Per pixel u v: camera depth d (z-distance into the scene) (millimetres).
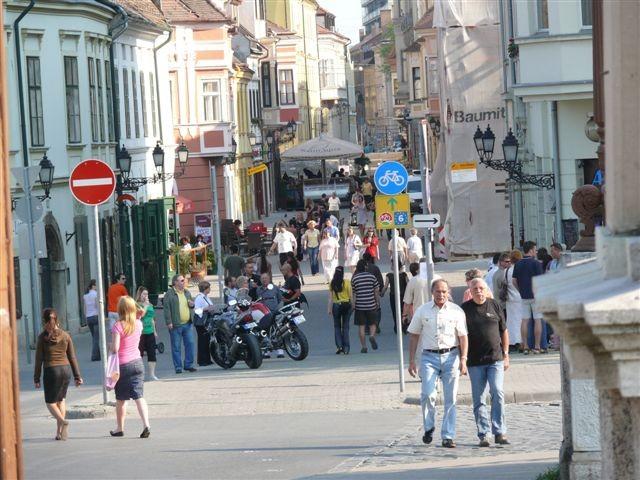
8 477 12219
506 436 30703
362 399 41656
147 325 50562
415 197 136625
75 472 29141
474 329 30359
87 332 76375
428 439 31188
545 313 7852
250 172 131500
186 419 39844
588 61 55281
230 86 143375
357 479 25422
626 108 8086
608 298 7547
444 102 88000
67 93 77562
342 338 56531
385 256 112250
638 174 8133
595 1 16141
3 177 12438
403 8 196500
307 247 100125
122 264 86188
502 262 48969
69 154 76750
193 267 101688
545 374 42531
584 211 21234
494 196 86688
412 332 30984
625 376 7613
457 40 85875
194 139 130625
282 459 30016
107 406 41469
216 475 27859
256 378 49188
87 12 80062
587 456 21625
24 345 67312
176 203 103938
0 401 12109
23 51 71750
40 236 55844
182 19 129750
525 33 56656
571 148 58438
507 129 83375
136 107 99062
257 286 63156
